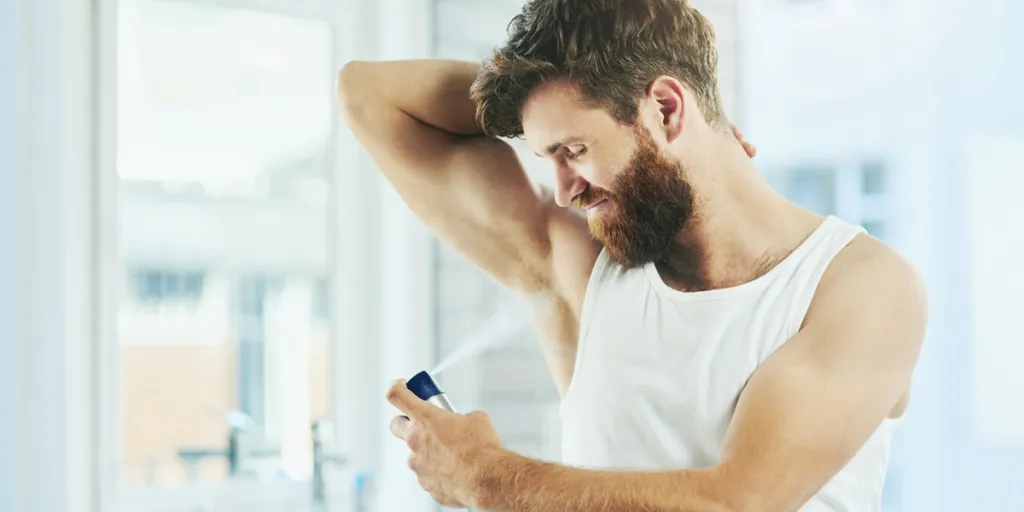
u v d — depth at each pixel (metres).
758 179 1.13
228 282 1.85
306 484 1.91
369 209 1.97
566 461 1.24
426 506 1.87
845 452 1.00
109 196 1.71
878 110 1.67
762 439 0.97
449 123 1.29
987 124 1.60
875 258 1.05
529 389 1.83
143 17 1.77
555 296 1.29
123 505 1.73
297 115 1.92
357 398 1.95
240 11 1.86
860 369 1.00
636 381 1.16
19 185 1.58
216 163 1.84
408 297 1.88
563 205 1.18
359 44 1.94
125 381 1.74
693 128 1.12
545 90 1.13
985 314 1.61
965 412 1.61
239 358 1.86
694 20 1.12
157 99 1.78
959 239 1.62
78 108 1.66
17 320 1.58
